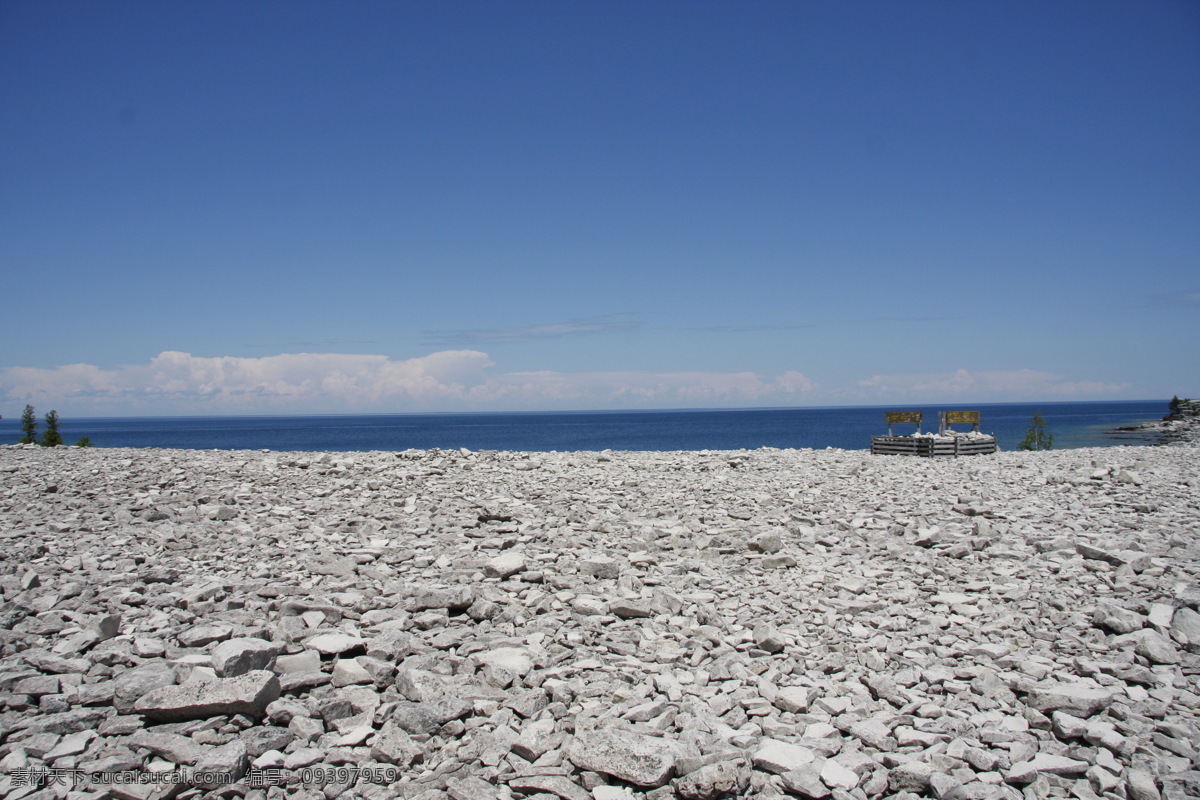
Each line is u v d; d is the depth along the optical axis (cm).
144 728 510
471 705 555
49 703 527
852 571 934
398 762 489
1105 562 910
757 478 1677
